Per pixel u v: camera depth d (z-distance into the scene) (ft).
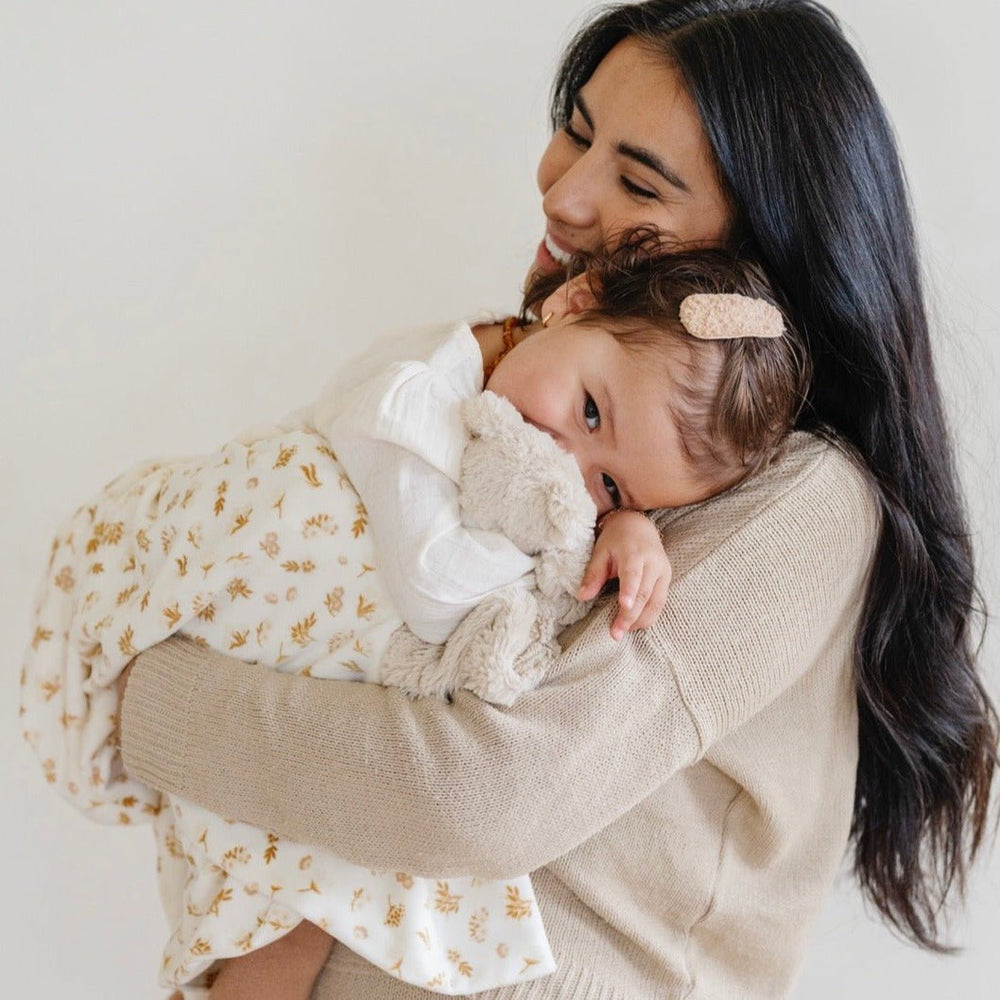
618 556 3.29
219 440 5.44
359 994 3.68
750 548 3.41
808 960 6.04
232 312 5.30
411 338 3.69
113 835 5.89
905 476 3.84
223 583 3.42
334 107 5.13
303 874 3.42
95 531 3.91
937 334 5.02
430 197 5.26
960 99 4.99
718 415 3.31
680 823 3.80
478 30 5.09
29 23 4.91
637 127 3.64
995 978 5.90
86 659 3.83
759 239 3.58
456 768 3.13
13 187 5.05
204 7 4.98
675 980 3.83
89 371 5.27
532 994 3.63
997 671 5.40
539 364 3.42
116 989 6.10
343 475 3.41
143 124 5.07
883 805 4.73
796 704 3.94
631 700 3.25
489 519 3.30
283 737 3.27
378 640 3.36
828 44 3.61
